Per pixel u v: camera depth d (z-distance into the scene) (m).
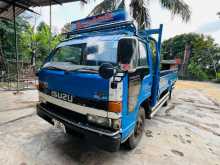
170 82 5.93
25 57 13.48
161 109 5.60
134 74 2.25
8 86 8.24
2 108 4.70
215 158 2.73
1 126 3.48
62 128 2.38
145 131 3.64
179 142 3.21
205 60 26.12
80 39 2.81
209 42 26.36
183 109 5.75
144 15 8.34
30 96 6.39
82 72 2.11
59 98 2.39
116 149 1.91
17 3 6.39
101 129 1.94
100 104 1.94
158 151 2.82
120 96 1.90
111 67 1.76
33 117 4.09
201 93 9.98
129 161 2.47
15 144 2.78
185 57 27.47
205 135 3.62
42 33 16.41
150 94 3.32
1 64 10.34
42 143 2.86
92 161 2.43
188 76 25.06
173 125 4.09
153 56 3.49
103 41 2.46
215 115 5.23
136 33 2.60
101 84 1.91
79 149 2.73
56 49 3.07
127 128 2.16
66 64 2.59
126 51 1.92
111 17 2.71
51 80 2.51
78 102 2.12
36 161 2.36
